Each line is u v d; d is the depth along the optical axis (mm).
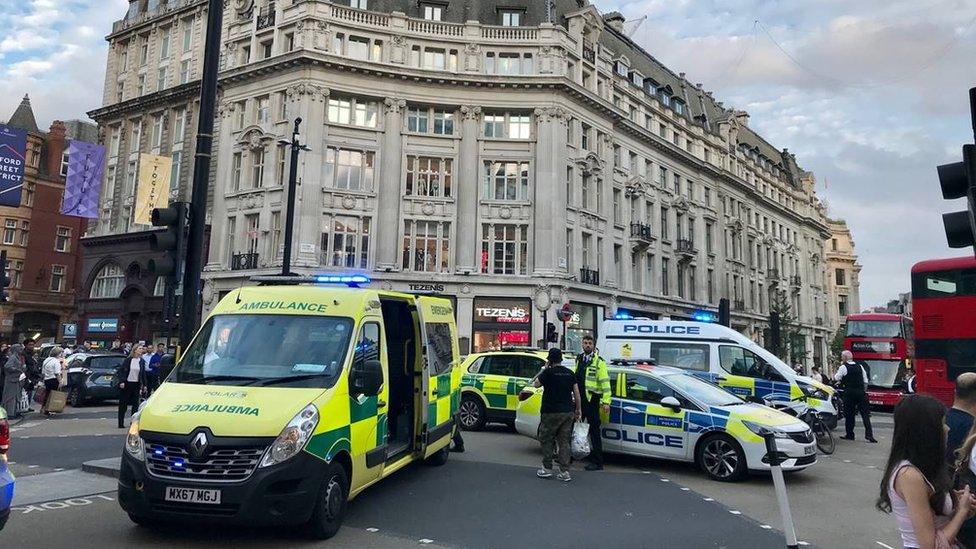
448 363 10906
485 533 6781
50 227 54438
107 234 42875
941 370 14938
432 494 8484
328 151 33125
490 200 34219
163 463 5875
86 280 43719
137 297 40562
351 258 32812
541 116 34625
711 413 10039
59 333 53906
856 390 16156
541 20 36812
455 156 34469
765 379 15109
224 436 5824
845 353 16453
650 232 43344
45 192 54281
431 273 33094
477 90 34656
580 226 36281
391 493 8500
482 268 33906
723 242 53125
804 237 71938
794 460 9539
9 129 16062
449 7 36406
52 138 55531
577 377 10734
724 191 54031
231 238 35219
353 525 6938
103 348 36812
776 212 65250
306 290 7863
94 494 8023
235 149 35469
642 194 42500
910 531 3295
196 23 41688
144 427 6039
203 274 34844
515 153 34719
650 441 10492
